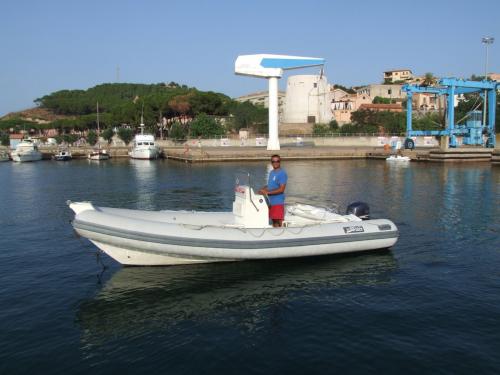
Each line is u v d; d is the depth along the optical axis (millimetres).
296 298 8250
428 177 30484
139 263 9719
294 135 70750
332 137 66812
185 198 21875
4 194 24500
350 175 32406
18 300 8242
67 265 10305
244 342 6562
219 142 67688
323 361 6004
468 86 46094
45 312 7711
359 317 7395
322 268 9906
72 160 64438
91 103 157375
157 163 52625
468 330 6883
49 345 6531
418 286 8844
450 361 5984
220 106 83812
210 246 9266
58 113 175875
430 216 16156
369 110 79000
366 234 10633
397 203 19172
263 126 79125
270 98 51031
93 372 5801
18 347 6477
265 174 34656
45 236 13375
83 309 7824
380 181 28141
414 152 48531
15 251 11680
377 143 64688
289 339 6641
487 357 6082
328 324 7141
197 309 7785
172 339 6684
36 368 5914
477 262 10445
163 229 9180
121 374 5754
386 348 6340
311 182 27719
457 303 7953
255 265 10023
